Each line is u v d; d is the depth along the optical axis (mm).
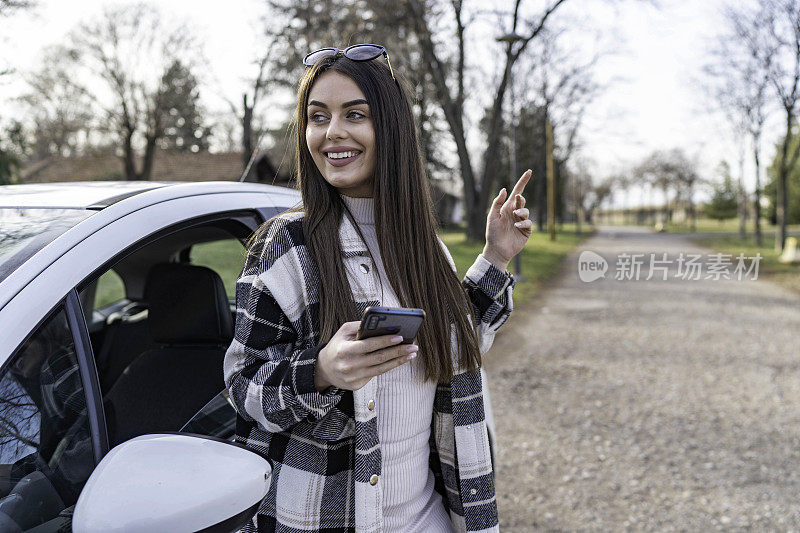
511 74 17281
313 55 1251
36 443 1032
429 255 1256
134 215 1348
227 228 1736
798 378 5637
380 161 1204
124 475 937
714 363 6254
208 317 1909
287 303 1100
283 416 1030
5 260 1130
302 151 1239
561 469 3775
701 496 3412
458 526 1338
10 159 10477
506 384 5578
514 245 1388
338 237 1175
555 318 9195
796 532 3029
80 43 26656
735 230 44344
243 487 982
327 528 1131
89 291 2225
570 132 36406
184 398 1741
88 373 1147
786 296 11312
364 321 891
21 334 1021
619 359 6488
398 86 1249
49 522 1017
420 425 1241
